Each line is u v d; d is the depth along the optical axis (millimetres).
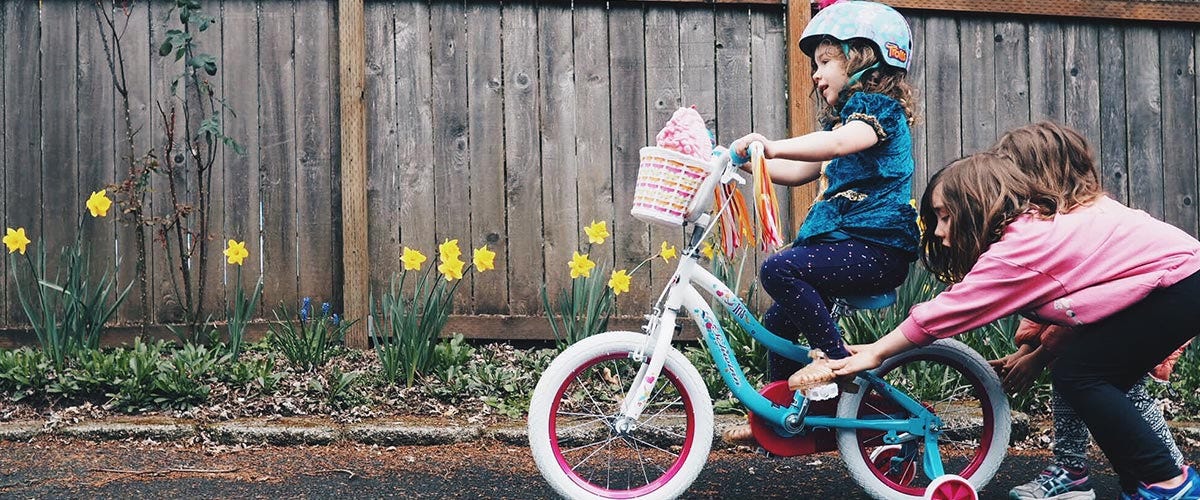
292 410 3861
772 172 3066
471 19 4934
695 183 2590
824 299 2738
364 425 3666
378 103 4883
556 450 2707
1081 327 2535
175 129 4805
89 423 3645
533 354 4703
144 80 4785
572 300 4520
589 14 4980
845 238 2664
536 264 4934
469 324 4879
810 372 2582
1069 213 2535
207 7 4816
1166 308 2422
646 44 5004
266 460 3385
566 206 4953
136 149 4781
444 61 4914
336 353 4543
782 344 2805
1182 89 5242
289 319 4719
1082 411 2502
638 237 4973
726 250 2764
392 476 3195
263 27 4844
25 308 4129
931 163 5141
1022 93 5199
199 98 4781
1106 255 2461
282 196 4836
